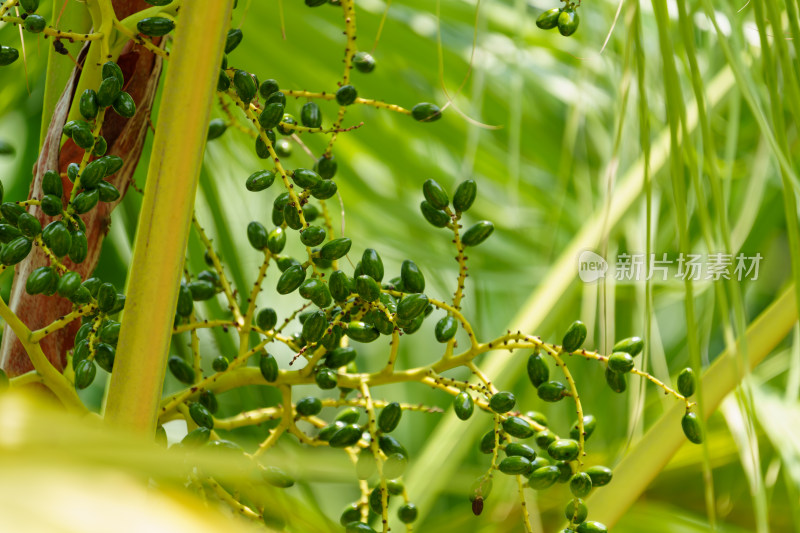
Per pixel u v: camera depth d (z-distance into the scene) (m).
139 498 0.69
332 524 1.88
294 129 1.69
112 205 1.72
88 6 1.68
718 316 2.02
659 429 1.81
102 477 0.70
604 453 1.99
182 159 1.57
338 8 2.00
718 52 2.02
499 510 1.93
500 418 1.69
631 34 1.65
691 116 2.00
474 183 1.69
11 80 1.98
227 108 1.77
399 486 1.72
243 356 1.72
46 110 1.74
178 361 1.75
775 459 1.91
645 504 2.01
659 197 1.95
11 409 0.74
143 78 1.71
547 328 1.99
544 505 1.99
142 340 1.57
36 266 1.70
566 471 1.68
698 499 2.04
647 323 1.67
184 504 0.73
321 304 1.64
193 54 1.56
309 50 2.01
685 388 1.68
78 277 1.65
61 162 1.69
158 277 1.57
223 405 1.92
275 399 1.88
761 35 1.63
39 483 0.66
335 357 1.72
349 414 1.73
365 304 1.67
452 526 1.99
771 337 1.85
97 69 1.68
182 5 1.56
